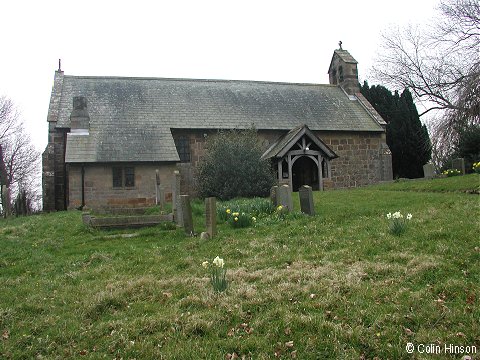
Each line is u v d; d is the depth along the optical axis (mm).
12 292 7930
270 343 5371
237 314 6148
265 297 6656
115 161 22078
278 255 9227
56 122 23969
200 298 6832
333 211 13781
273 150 25109
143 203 22578
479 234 8570
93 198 21969
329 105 30422
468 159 23047
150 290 7488
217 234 11672
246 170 21312
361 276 7195
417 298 6059
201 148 25938
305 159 28047
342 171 28297
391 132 34406
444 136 17406
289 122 27656
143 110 26125
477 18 20078
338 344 5156
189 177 24031
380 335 5281
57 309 6977
